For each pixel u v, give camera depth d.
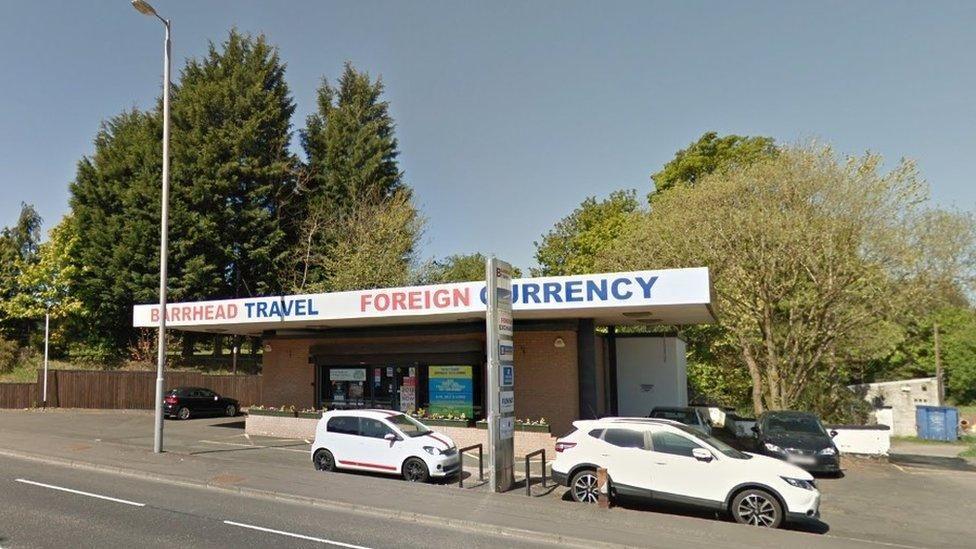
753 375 28.36
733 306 26.94
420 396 22.16
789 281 25.17
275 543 8.79
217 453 17.72
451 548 8.89
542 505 11.44
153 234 38.31
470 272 56.16
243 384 38.47
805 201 25.05
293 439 21.86
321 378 24.11
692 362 37.22
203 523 9.84
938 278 25.84
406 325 22.95
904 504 13.59
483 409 21.23
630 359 25.98
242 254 40.84
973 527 11.56
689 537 9.55
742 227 25.61
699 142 41.38
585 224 47.88
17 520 9.77
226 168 39.34
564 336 20.69
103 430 23.77
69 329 40.91
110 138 44.69
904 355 47.22
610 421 12.30
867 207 24.12
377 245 39.03
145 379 35.94
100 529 9.30
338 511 11.09
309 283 40.94
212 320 22.75
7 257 40.75
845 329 25.20
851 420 33.69
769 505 10.65
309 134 46.78
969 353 46.09
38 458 16.52
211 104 40.91
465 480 14.77
